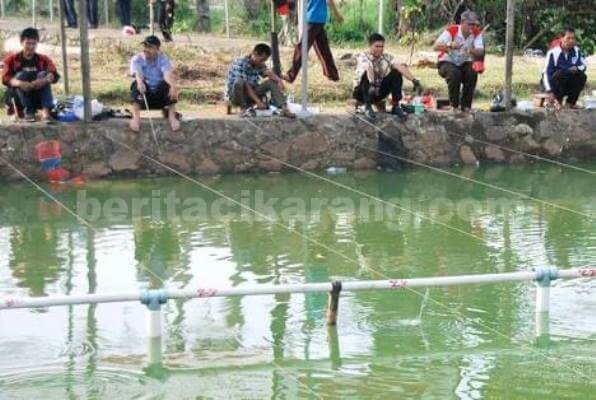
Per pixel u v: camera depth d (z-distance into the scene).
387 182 14.52
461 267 10.32
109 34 21.05
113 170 14.33
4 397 7.08
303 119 15.05
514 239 11.43
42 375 7.48
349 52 20.58
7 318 8.72
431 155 15.59
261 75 15.19
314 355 7.92
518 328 8.56
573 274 8.52
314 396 7.16
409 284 8.20
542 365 7.73
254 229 11.80
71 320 8.69
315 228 11.89
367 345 8.13
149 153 14.45
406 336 8.34
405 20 23.75
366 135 15.29
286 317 8.80
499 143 15.91
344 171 15.16
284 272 10.11
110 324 8.60
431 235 11.59
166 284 9.70
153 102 14.46
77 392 7.18
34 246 10.96
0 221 12.00
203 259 10.54
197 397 7.12
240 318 8.77
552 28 22.61
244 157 14.83
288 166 15.00
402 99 16.06
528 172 15.40
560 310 8.99
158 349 7.88
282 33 22.30
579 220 12.38
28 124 14.08
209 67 18.27
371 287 8.20
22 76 14.07
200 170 14.65
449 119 15.70
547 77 16.20
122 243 11.12
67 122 14.26
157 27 22.81
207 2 24.62
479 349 8.07
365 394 7.20
